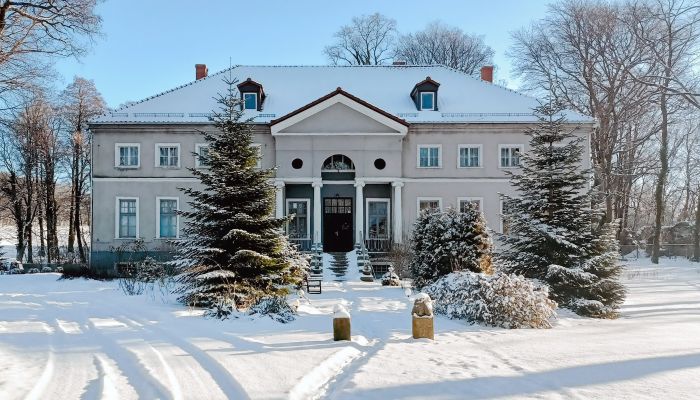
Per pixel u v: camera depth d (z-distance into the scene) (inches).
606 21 1563.7
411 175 1280.8
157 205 1251.2
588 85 1658.5
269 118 1268.5
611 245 704.4
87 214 2252.7
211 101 1314.0
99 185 1251.2
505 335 485.7
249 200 642.2
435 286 642.2
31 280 1072.8
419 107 1318.9
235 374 300.7
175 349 370.9
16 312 562.9
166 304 626.5
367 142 1251.2
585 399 265.1
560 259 693.9
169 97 1321.4
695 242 1667.1
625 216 1888.5
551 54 1748.3
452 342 442.6
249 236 612.1
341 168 1285.7
